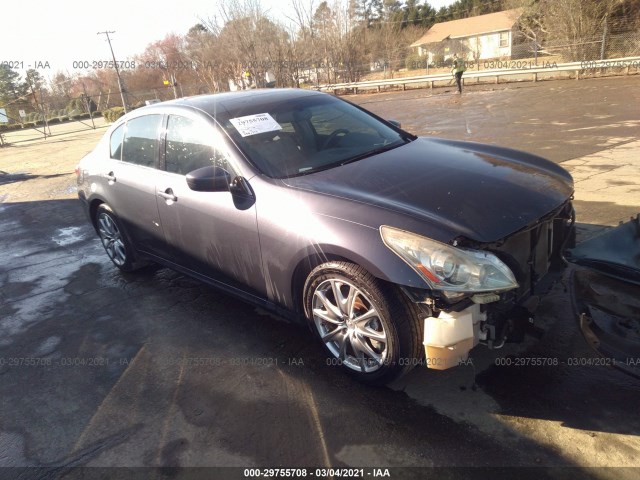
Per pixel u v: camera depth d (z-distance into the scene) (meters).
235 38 24.80
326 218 2.69
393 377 2.65
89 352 3.56
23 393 3.16
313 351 3.23
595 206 5.15
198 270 3.75
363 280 2.54
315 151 3.43
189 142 3.62
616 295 2.41
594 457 2.21
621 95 14.08
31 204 8.77
